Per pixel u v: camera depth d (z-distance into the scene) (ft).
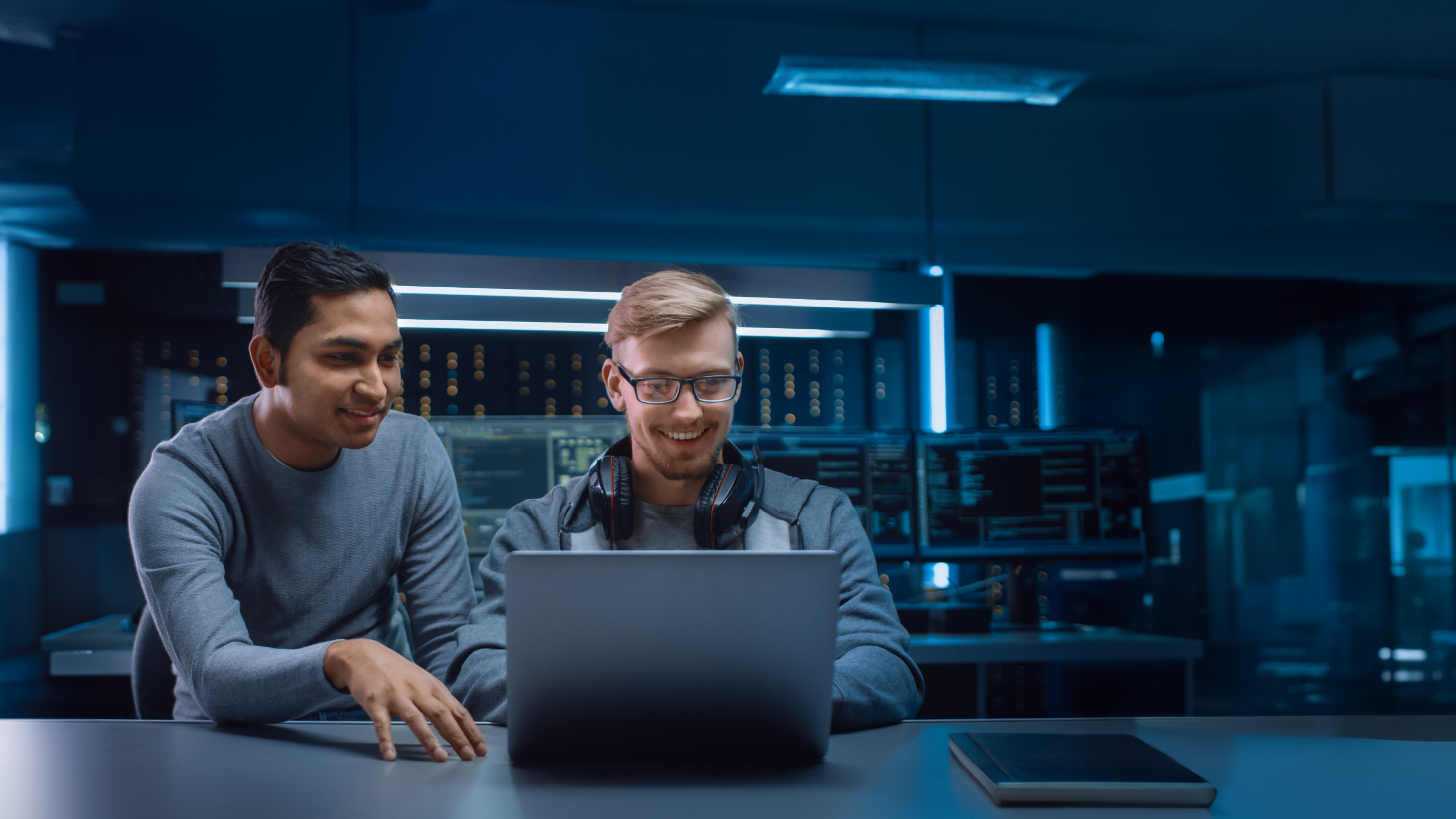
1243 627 16.97
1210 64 16.03
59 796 2.46
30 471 14.16
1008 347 16.43
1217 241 16.60
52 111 13.74
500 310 10.26
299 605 4.25
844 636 3.84
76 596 14.40
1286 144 16.44
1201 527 16.97
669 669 2.68
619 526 3.99
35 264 14.43
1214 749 3.01
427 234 14.90
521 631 2.65
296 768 2.77
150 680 4.66
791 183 15.79
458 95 14.88
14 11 13.01
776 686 2.71
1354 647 17.16
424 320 10.13
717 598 2.65
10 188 13.73
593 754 2.80
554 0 14.78
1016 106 16.21
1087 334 16.66
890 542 10.34
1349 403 17.38
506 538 4.17
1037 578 10.75
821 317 11.87
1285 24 14.78
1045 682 10.73
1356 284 17.35
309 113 14.49
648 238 15.48
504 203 15.03
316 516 4.24
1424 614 17.37
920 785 2.58
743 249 15.75
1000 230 16.15
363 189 14.65
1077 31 15.14
